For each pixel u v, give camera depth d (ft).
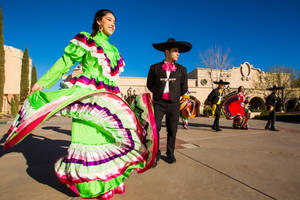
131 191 5.51
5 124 25.53
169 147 8.41
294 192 5.51
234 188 5.76
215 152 10.18
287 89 83.56
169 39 8.96
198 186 5.88
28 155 9.19
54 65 5.05
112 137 4.89
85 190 4.51
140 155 5.24
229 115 21.16
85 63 5.39
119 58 6.30
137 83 79.25
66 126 21.62
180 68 9.18
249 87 88.02
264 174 6.95
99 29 5.82
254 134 17.16
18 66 73.15
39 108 4.35
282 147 11.57
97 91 4.80
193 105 21.18
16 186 5.72
